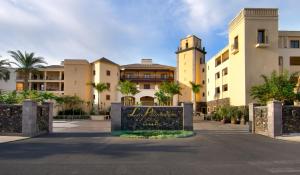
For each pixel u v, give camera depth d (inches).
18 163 418.0
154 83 2910.9
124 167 391.2
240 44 1696.6
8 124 858.1
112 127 999.6
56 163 417.7
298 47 1836.9
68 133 938.1
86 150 547.2
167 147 591.5
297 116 887.7
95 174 351.6
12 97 1180.5
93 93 2603.3
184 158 460.1
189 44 2792.8
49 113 973.8
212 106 2413.9
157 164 411.5
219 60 2263.8
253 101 1594.5
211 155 490.9
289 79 1349.7
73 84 2608.3
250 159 453.4
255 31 1631.4
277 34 1631.4
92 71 2659.9
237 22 1743.4
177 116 1024.9
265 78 1430.9
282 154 503.8
